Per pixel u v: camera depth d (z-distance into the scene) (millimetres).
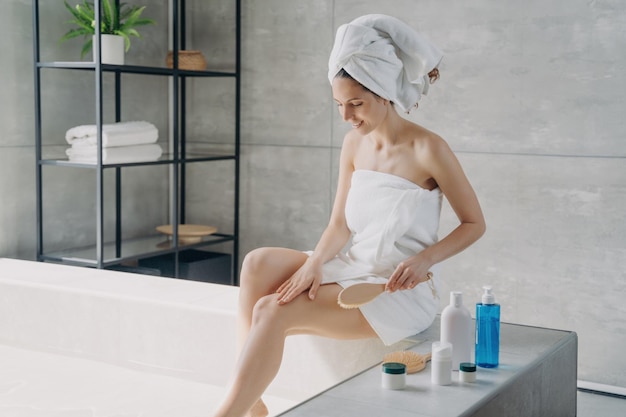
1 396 2285
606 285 3113
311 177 3803
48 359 2641
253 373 1768
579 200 3143
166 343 2482
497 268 3332
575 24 3100
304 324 1898
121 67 3377
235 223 3980
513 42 3229
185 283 2738
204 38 4023
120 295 2557
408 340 2066
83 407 2207
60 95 3654
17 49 3475
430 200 2039
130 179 4000
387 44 1966
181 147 4117
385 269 2047
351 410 1588
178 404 2242
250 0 3867
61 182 3689
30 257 3602
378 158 2084
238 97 3900
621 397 3090
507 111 3266
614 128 3057
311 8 3709
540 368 1918
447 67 3381
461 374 1759
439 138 2008
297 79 3783
